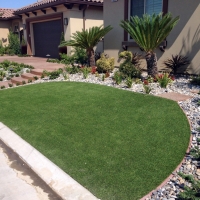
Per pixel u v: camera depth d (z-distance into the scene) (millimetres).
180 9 8625
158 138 4363
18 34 23672
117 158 3832
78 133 4789
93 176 3416
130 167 3574
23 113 6066
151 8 9688
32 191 3326
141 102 6145
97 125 5098
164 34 7578
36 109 6301
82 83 8625
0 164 4047
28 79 10117
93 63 11039
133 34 7805
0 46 22859
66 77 9461
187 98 6254
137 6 10211
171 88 7250
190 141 4188
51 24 17219
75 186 3234
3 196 3236
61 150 4188
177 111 5402
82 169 3598
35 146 4395
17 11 19125
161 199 2887
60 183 3359
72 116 5672
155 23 7270
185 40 8688
